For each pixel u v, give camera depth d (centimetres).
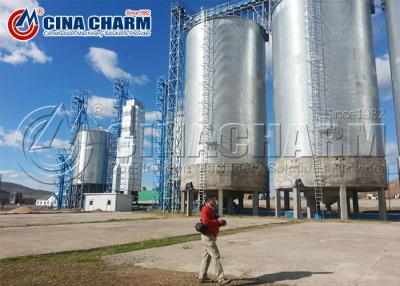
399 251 1407
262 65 5791
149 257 1249
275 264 1125
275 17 5056
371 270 1027
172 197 6097
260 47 5806
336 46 4356
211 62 5459
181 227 2584
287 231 2334
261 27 5925
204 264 910
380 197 4119
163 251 1389
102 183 9050
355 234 2134
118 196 7250
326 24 4434
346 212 4003
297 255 1301
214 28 5569
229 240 1788
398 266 1088
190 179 5197
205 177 5050
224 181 5006
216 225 919
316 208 4397
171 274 984
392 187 11081
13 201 15375
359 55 4328
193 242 1680
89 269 1044
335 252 1376
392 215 4184
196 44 5653
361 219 4184
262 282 896
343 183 4056
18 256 1228
